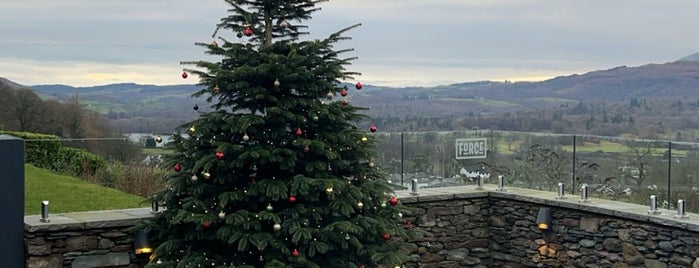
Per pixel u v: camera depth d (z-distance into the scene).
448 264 9.83
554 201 9.11
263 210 6.95
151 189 10.23
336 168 7.22
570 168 9.71
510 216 9.87
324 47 7.08
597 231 8.64
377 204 7.50
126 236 7.45
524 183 10.45
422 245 9.56
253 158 6.75
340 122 7.21
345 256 7.29
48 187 10.17
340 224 6.73
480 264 10.13
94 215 7.57
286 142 6.97
